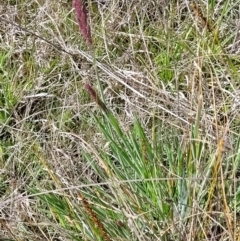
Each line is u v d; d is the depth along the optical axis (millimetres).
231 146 1144
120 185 1106
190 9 1563
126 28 1605
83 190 1186
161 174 1129
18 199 1172
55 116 1438
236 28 1483
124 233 1079
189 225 1060
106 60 1516
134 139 1151
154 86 1285
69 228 1154
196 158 1107
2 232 1171
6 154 1377
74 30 1608
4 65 1579
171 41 1514
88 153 1270
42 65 1557
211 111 1292
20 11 1685
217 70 1362
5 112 1465
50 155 1300
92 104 1370
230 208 1079
